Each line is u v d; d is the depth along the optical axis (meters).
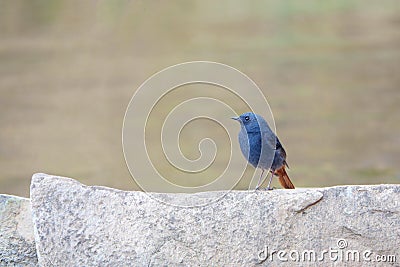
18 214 18.16
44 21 73.19
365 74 54.66
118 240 16.36
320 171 31.41
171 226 16.41
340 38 69.94
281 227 16.39
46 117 44.22
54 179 16.61
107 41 67.81
